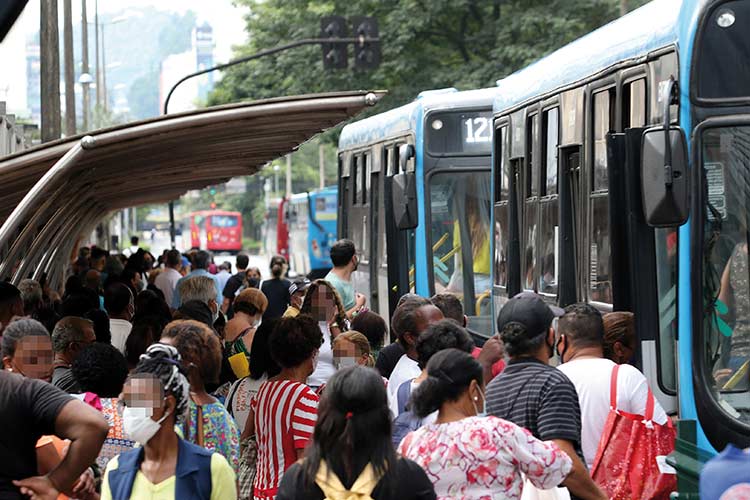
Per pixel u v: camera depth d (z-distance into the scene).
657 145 9.41
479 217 21.86
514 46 49.97
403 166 19.95
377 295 26.45
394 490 6.20
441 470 6.91
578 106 13.45
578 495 7.83
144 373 6.75
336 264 17.05
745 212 10.06
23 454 6.96
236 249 138.62
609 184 10.18
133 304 18.64
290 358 9.23
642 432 8.70
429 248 21.70
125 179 18.86
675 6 10.60
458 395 7.08
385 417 6.26
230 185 158.00
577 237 13.45
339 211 32.62
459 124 21.92
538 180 15.30
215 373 8.68
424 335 8.52
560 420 7.80
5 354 8.41
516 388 7.98
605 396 8.82
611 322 9.91
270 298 22.98
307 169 154.38
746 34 10.19
